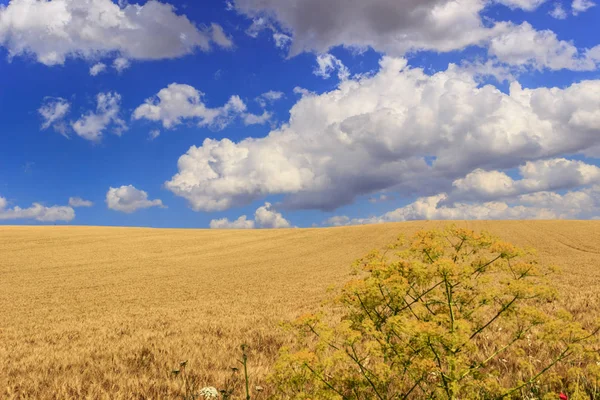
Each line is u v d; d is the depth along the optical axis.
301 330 3.57
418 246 4.05
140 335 12.01
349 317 3.97
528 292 3.39
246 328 12.17
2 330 15.32
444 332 3.05
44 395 6.21
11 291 29.53
